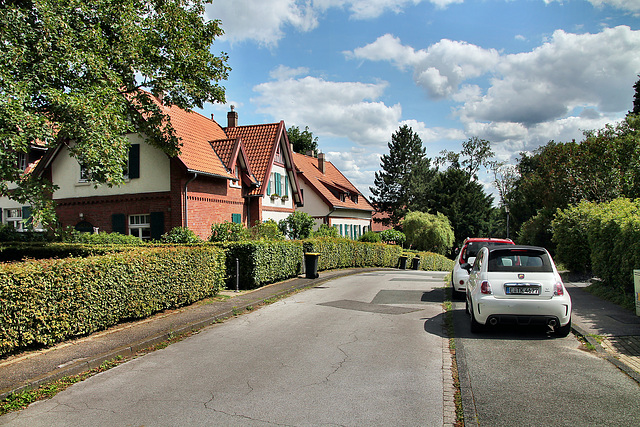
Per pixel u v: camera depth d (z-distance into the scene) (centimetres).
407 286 1633
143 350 741
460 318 988
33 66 1196
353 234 4738
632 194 2158
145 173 2109
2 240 2012
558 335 801
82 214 2203
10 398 512
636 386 529
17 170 1184
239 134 2967
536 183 3384
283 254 1681
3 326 638
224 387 543
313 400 496
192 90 1606
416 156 7025
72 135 1219
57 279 721
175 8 1620
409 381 561
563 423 428
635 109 3294
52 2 1269
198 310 1059
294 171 3180
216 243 1475
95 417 458
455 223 6288
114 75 1356
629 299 1002
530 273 799
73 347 718
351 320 973
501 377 569
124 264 884
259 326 921
